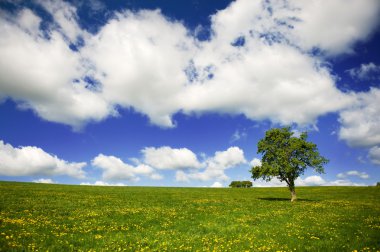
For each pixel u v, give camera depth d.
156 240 15.95
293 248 14.68
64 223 19.30
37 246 13.34
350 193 62.22
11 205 25.66
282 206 34.62
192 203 36.94
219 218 24.34
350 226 20.02
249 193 64.25
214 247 14.73
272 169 44.88
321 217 24.70
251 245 15.24
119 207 29.69
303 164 44.78
